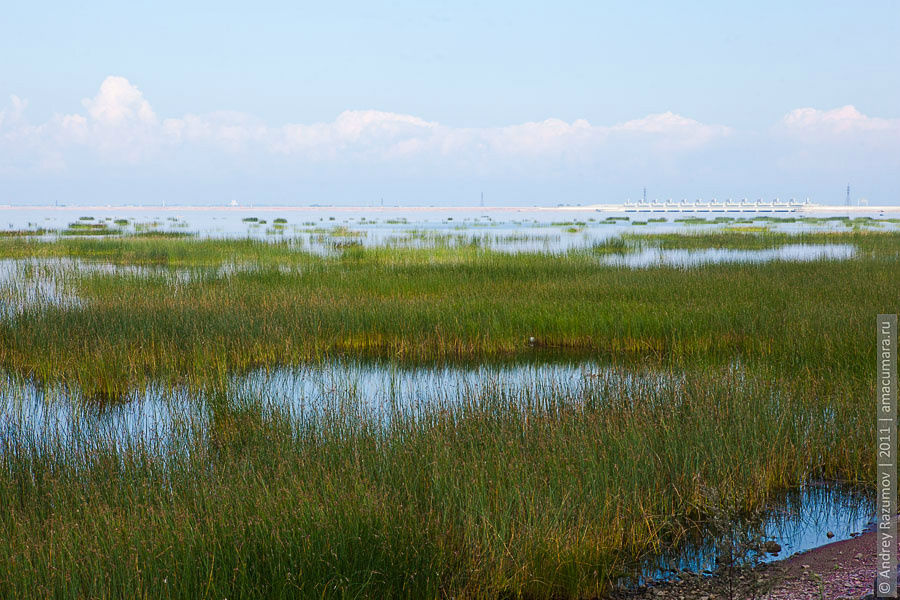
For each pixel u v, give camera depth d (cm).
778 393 835
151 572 445
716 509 566
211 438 747
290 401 887
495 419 759
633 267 2381
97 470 638
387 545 475
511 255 2908
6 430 768
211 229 6419
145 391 1036
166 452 685
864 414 749
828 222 8419
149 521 513
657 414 760
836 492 665
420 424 736
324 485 557
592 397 837
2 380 1039
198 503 547
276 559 459
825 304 1473
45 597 425
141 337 1246
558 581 503
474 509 538
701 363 1071
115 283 1941
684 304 1570
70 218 12281
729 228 6581
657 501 601
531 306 1561
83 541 484
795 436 728
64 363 1110
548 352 1377
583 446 659
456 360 1320
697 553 565
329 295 1717
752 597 477
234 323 1332
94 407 992
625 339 1380
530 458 641
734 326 1363
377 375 1195
